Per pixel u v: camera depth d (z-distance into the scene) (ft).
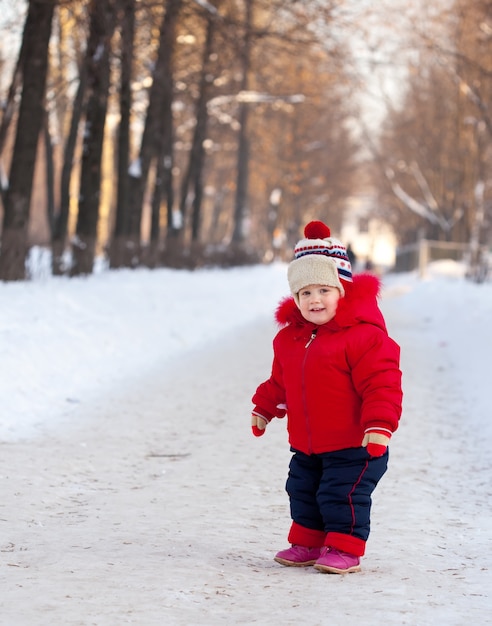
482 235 245.24
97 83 103.19
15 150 81.35
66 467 32.09
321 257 19.94
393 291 170.50
